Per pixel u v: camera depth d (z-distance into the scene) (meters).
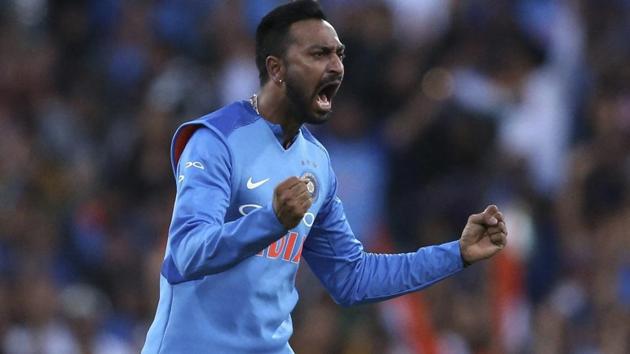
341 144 40.28
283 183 17.28
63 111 44.81
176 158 19.27
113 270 39.44
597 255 39.22
